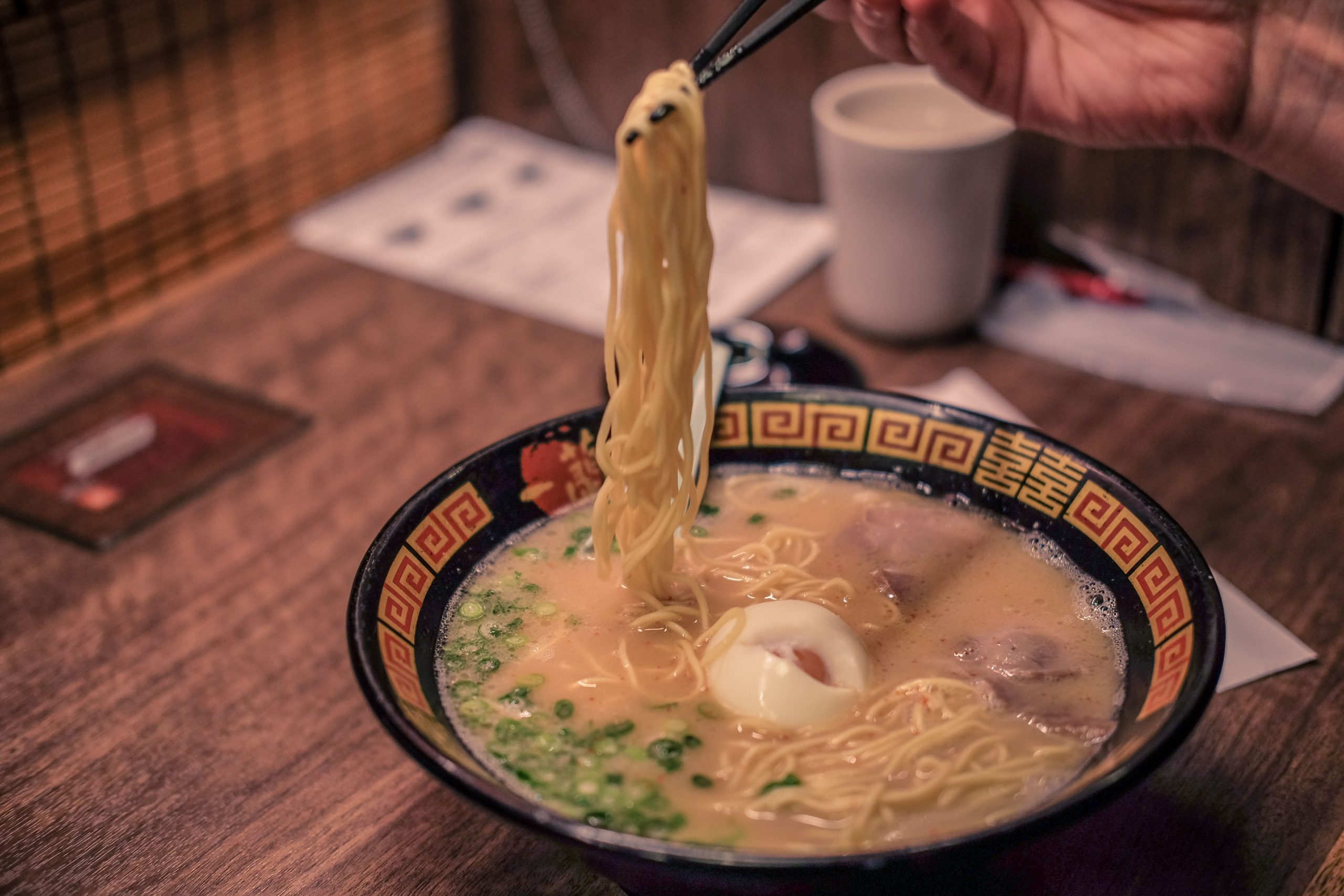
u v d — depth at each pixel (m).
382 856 0.55
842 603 0.57
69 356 0.81
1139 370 0.77
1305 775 0.57
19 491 0.72
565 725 0.53
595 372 0.79
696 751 0.52
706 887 0.48
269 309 0.85
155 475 0.73
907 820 0.50
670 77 0.53
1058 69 0.68
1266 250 0.79
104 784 0.58
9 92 0.75
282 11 0.87
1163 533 0.54
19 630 0.64
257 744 0.59
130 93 0.80
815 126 0.80
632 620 0.56
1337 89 0.65
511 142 1.01
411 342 0.82
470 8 0.98
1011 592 0.57
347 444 0.74
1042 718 0.52
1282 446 0.73
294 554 0.68
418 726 0.48
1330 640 0.62
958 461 0.60
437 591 0.55
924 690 0.54
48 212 0.79
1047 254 0.86
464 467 0.57
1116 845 0.55
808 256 0.88
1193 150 0.79
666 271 0.55
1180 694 0.48
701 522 0.61
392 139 0.97
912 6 0.62
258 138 0.88
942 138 0.74
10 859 0.55
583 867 0.55
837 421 0.61
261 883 0.54
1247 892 0.53
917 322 0.79
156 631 0.64
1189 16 0.66
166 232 0.85
